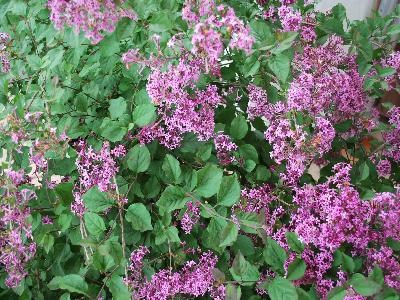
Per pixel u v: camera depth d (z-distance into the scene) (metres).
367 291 0.30
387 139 0.52
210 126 0.41
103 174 0.38
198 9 0.35
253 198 0.42
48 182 0.43
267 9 0.49
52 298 0.47
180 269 0.41
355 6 1.05
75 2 0.33
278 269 0.37
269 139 0.42
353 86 0.47
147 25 0.39
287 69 0.37
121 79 0.46
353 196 0.35
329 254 0.36
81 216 0.40
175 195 0.36
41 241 0.42
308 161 0.43
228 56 0.46
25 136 0.40
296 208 0.42
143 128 0.40
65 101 0.44
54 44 0.43
